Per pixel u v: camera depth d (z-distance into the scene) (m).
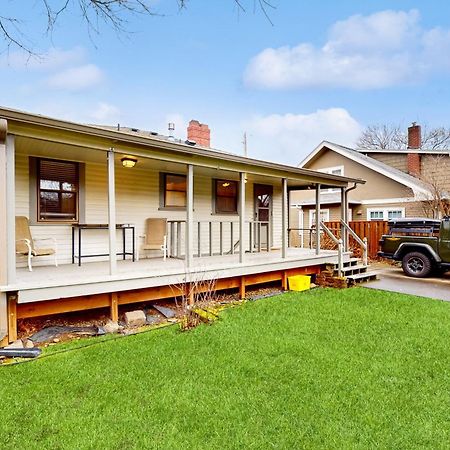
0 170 4.06
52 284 4.51
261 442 2.42
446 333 4.64
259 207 10.12
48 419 2.67
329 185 9.64
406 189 14.10
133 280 5.27
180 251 8.23
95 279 4.88
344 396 3.02
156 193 7.84
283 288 7.73
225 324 4.95
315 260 8.32
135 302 5.47
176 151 5.71
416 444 2.40
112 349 4.05
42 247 6.22
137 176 7.52
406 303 6.24
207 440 2.44
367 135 31.39
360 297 6.72
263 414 2.75
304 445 2.39
